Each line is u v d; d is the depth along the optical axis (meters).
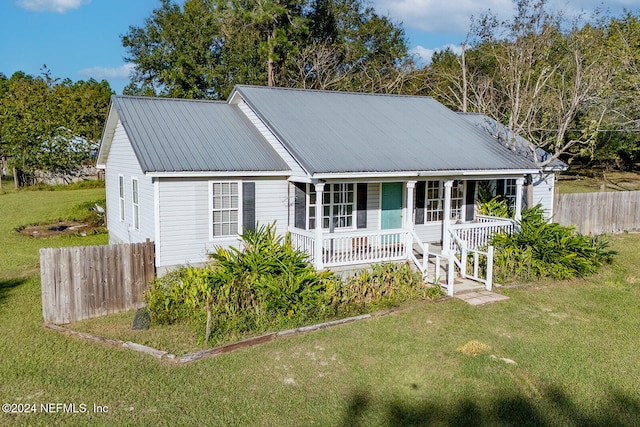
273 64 33.62
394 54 42.19
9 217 24.77
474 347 8.90
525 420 6.73
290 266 10.84
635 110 24.59
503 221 15.59
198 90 35.00
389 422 6.63
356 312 10.65
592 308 11.27
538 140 19.41
